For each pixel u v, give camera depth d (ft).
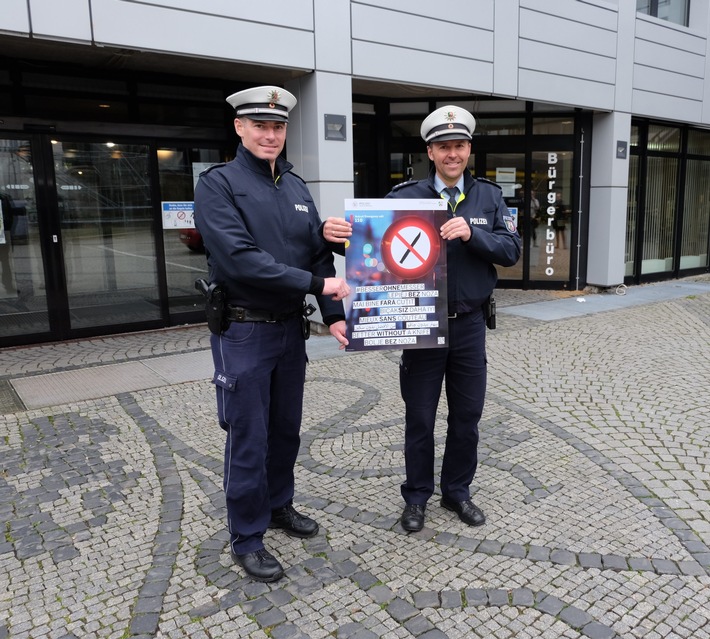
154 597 8.07
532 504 10.42
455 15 23.98
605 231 31.60
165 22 17.88
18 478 11.41
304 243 8.64
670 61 33.04
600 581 8.30
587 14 28.50
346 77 21.48
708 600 7.89
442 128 8.69
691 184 38.70
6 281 20.22
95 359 19.13
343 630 7.43
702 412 14.74
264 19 19.53
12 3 15.66
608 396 15.97
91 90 20.76
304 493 10.93
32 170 20.18
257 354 8.20
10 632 7.46
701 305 28.78
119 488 11.07
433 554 8.98
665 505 10.36
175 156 22.85
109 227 21.86
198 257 23.91
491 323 9.53
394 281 8.63
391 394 16.16
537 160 31.68
